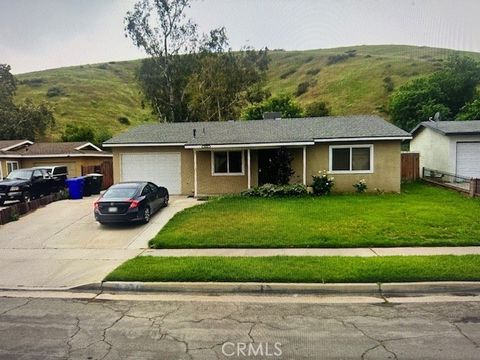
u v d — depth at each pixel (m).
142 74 36.75
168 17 35.75
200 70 36.78
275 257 8.09
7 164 26.45
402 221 11.09
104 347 4.58
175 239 9.96
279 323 5.20
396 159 17.31
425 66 61.31
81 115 63.03
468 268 6.99
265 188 16.27
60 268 8.14
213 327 5.11
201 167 18.42
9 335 4.99
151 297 6.48
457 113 37.91
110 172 25.92
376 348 4.39
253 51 39.78
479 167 19.16
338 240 9.35
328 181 16.72
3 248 10.02
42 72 92.94
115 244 10.12
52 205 15.97
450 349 4.33
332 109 55.56
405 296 6.25
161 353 4.39
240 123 21.16
